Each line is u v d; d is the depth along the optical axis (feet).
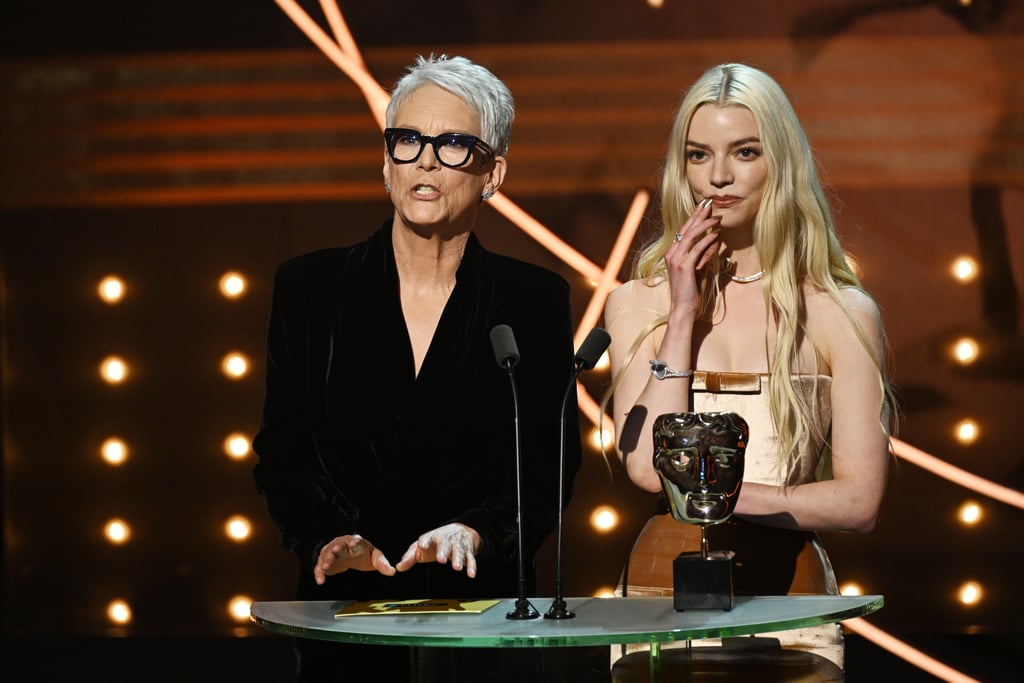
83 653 68.64
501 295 34.14
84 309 70.64
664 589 33.47
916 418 68.80
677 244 34.91
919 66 67.97
